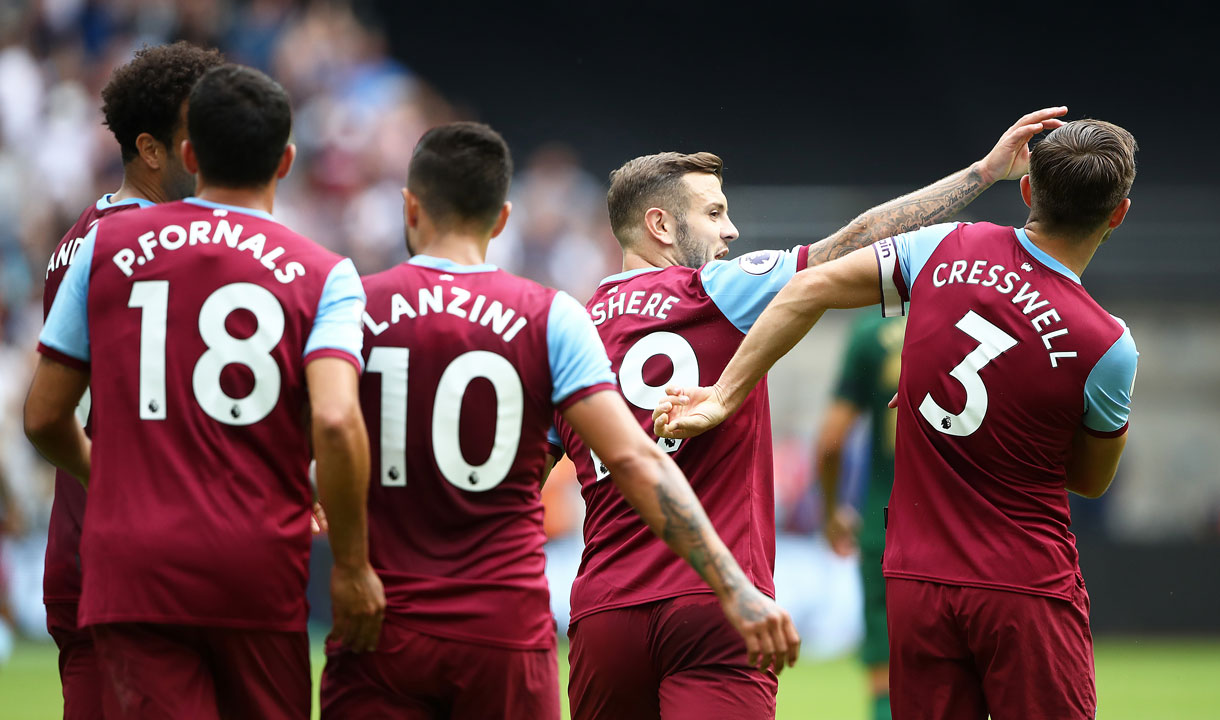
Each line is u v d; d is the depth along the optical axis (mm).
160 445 11055
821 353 53750
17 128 51219
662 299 14000
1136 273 57750
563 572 42500
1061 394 12711
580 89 79562
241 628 11008
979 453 12844
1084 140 12836
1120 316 58031
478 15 78688
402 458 11602
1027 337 12742
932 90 81938
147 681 10898
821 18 81375
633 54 80500
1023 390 12719
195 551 10867
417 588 11469
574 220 60031
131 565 10875
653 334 13891
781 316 13219
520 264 57875
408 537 11633
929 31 81750
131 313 11273
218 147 11617
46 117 52062
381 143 56688
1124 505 57031
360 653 11555
